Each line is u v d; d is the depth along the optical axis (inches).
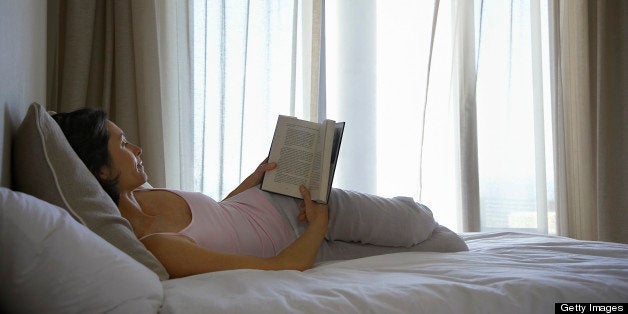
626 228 121.0
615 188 122.3
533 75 126.6
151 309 33.4
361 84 129.5
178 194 56.8
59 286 31.0
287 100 119.1
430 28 129.6
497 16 127.6
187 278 42.0
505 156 127.3
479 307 37.8
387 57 130.4
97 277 32.3
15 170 45.3
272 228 60.5
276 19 118.6
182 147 111.9
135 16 106.4
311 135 61.0
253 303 35.2
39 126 43.1
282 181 59.9
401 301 37.3
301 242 52.6
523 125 128.0
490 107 127.0
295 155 60.5
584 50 126.9
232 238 56.2
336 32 130.3
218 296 36.7
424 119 122.5
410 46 129.9
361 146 129.3
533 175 127.6
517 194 127.1
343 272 46.6
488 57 127.0
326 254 62.2
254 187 64.3
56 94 104.5
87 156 49.7
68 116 51.3
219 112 114.4
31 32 64.2
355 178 129.0
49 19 104.7
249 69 116.9
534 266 49.5
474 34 125.3
